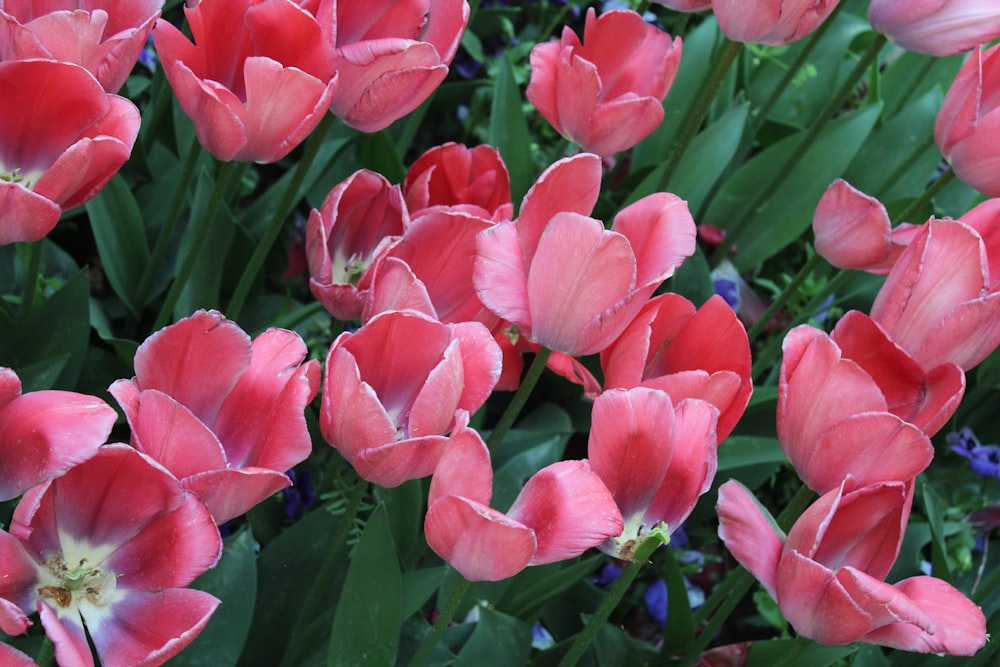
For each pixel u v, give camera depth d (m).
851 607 0.79
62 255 1.15
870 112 1.29
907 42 1.09
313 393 0.79
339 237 1.00
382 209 0.98
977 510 1.24
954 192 1.43
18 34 0.83
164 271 1.14
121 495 0.76
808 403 0.85
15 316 1.08
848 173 1.38
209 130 0.90
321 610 0.97
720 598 1.03
